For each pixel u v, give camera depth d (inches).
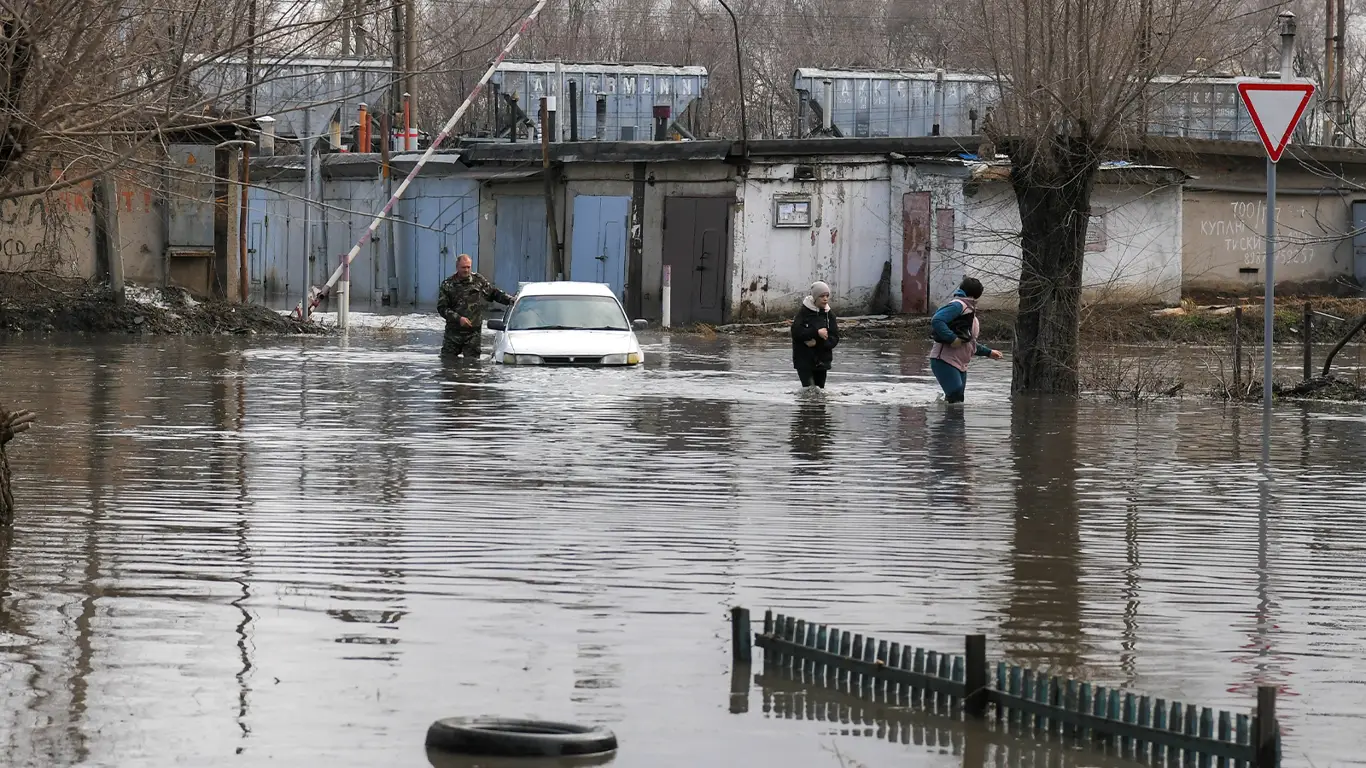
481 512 767.7
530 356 1654.8
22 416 727.1
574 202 2674.7
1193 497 847.7
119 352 1745.8
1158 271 2539.4
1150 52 1360.7
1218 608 589.9
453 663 503.2
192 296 2180.1
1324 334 2375.7
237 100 735.1
